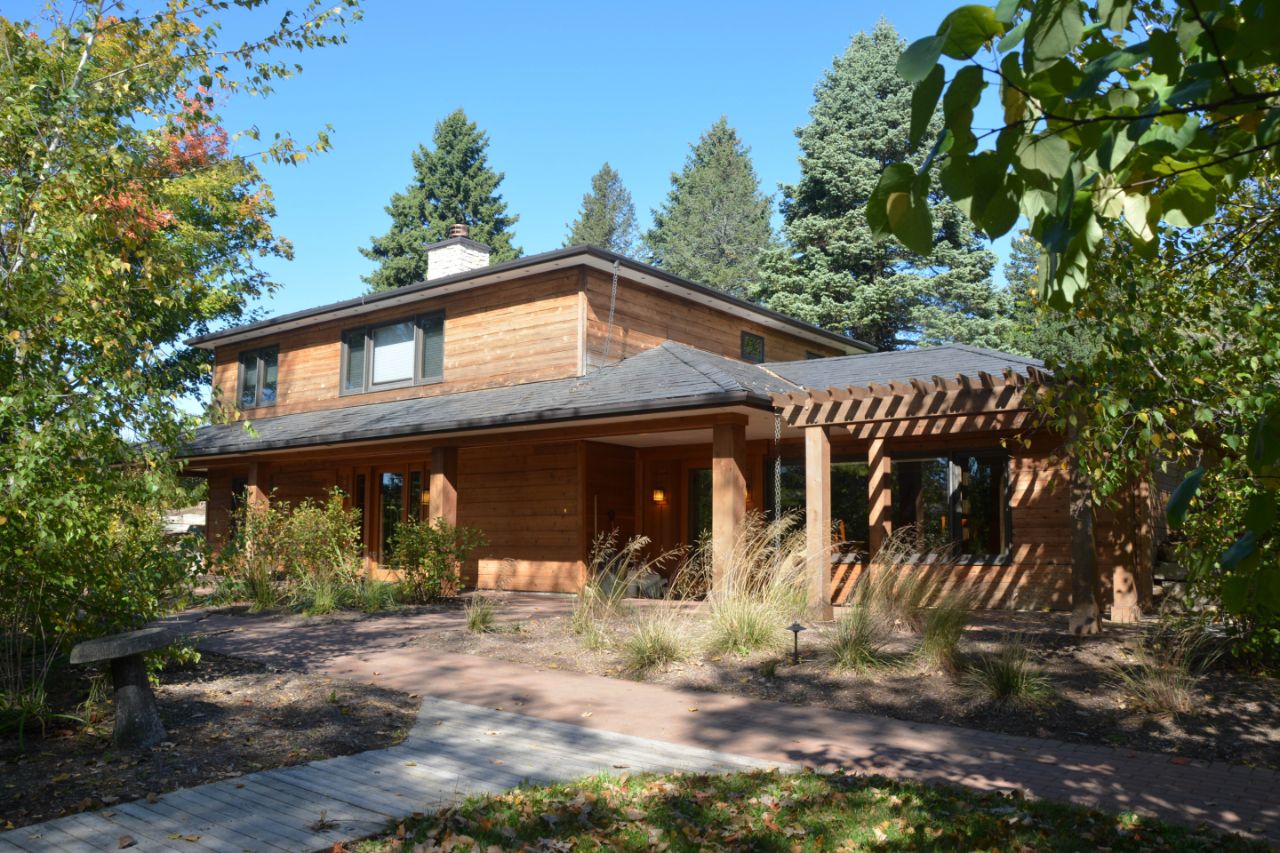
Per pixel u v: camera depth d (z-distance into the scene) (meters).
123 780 5.42
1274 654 8.02
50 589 7.23
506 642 10.57
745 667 8.95
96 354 7.58
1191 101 1.48
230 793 5.20
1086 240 1.61
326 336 20.78
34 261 7.32
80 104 8.55
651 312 17.81
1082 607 9.83
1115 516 11.18
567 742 6.50
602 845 4.45
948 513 14.26
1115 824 4.73
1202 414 5.98
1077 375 6.88
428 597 14.68
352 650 10.28
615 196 63.88
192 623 12.51
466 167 48.22
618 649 9.83
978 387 10.34
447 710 7.43
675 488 17.47
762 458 16.45
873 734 6.76
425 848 4.34
